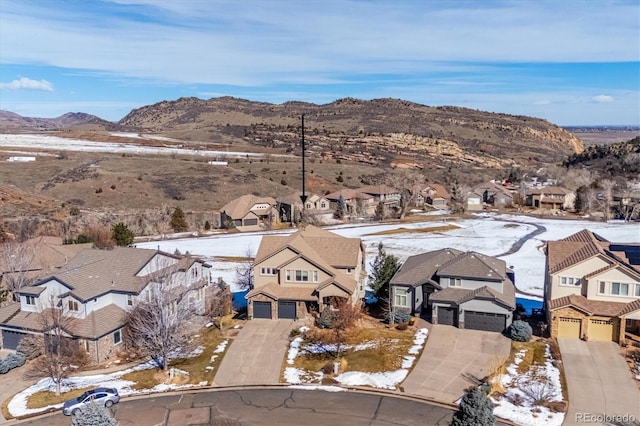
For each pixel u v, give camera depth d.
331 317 40.72
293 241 46.44
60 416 29.78
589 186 119.44
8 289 47.38
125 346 39.38
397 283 44.06
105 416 24.28
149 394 32.12
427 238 81.38
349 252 46.78
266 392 32.09
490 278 41.44
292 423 28.27
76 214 88.56
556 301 39.62
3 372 35.94
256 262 46.12
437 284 43.16
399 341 38.94
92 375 35.31
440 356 36.28
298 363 35.94
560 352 36.28
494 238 81.19
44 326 35.75
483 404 23.73
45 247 54.59
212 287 48.41
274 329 42.00
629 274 37.91
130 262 43.53
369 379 33.31
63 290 39.00
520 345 37.78
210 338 40.59
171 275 41.66
